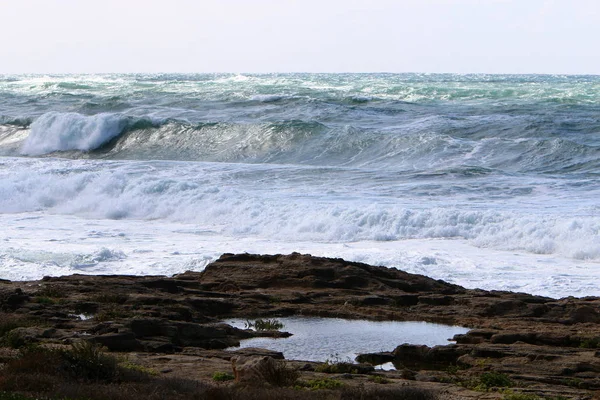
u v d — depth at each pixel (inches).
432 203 1871.3
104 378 695.7
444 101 3907.5
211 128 3112.7
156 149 3078.2
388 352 915.4
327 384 722.8
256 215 1817.2
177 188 2015.3
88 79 7485.2
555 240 1545.3
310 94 4298.7
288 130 2967.5
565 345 908.0
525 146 2596.0
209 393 633.0
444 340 967.6
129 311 1031.0
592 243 1508.4
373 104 3759.8
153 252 1528.1
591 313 1023.0
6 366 701.3
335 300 1144.8
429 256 1460.4
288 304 1133.1
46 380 650.2
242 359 740.7
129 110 3759.8
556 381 778.2
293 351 930.1
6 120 3538.4
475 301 1111.0
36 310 1027.3
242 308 1110.4
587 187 2042.3
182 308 1048.2
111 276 1236.5
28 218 1936.5
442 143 2699.3
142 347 895.7
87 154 3137.3
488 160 2541.8
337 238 1664.6
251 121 3380.9
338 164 2721.5
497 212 1696.6
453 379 793.6
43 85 5295.3
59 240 1653.5
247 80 6471.5
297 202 1872.5
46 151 3201.3
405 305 1136.2
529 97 4069.9
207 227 1795.0
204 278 1248.2
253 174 2306.8
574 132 2886.3
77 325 953.5
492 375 777.6
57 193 2098.9
